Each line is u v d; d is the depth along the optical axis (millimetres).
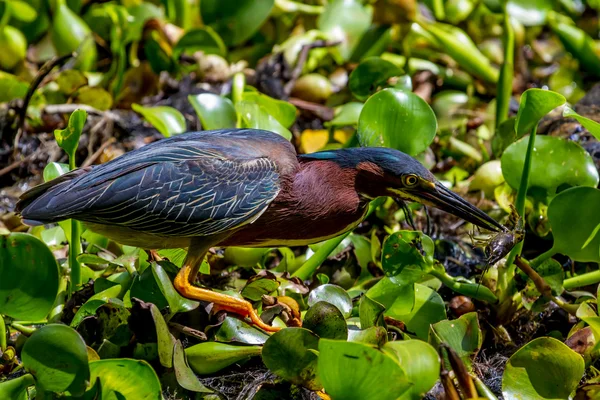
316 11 15203
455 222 11586
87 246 10727
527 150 9102
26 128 12984
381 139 10125
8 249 8406
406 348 7184
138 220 8805
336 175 9375
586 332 8680
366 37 14531
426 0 15711
